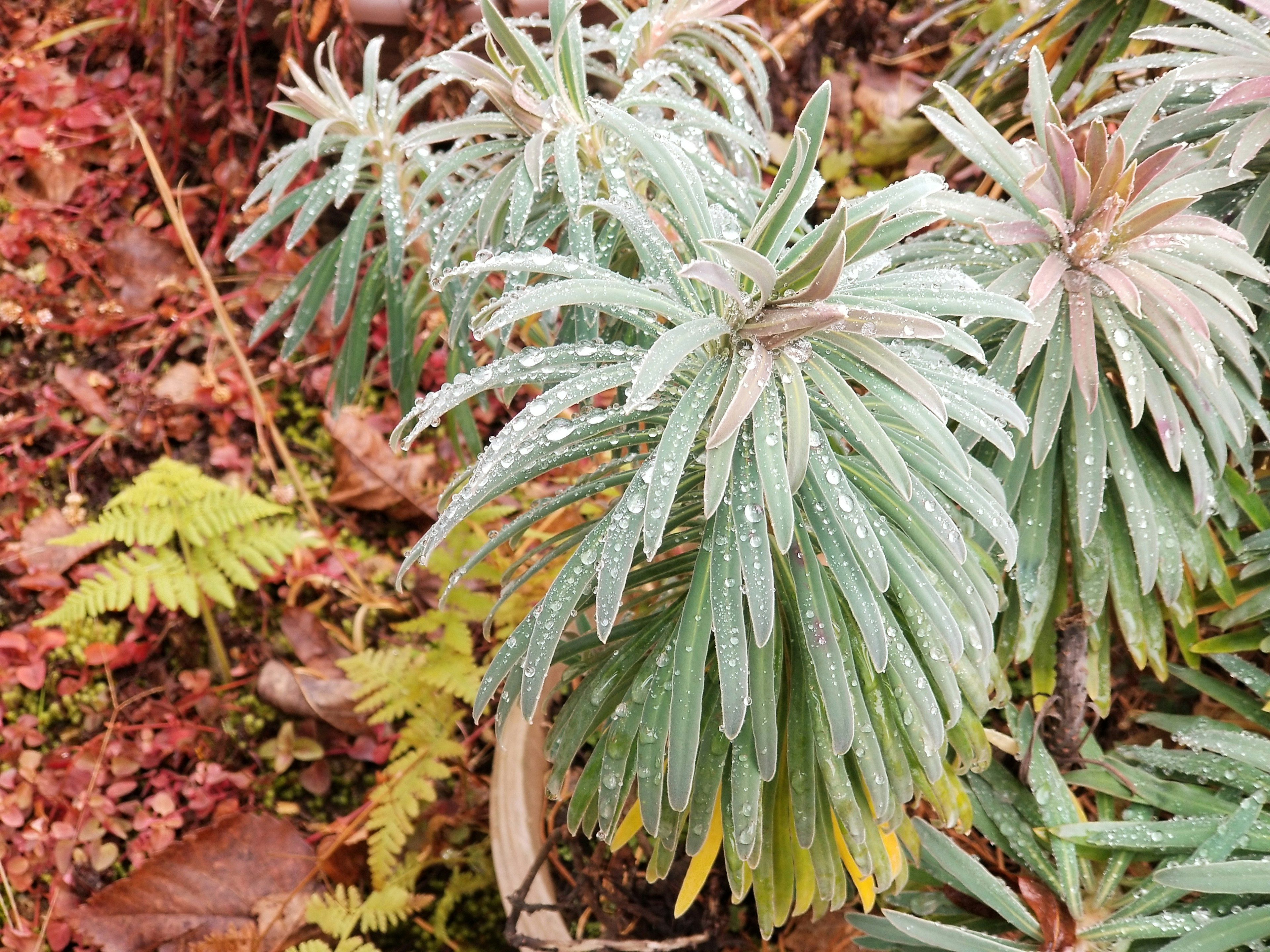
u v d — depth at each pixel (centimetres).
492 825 34
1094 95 34
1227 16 26
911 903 30
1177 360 25
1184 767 29
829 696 21
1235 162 24
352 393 34
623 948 32
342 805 42
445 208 29
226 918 38
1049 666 30
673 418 20
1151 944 27
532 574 24
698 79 36
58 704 41
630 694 24
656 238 23
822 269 19
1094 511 25
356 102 31
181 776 41
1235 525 28
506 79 25
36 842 39
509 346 43
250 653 43
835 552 21
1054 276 24
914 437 22
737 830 23
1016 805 30
